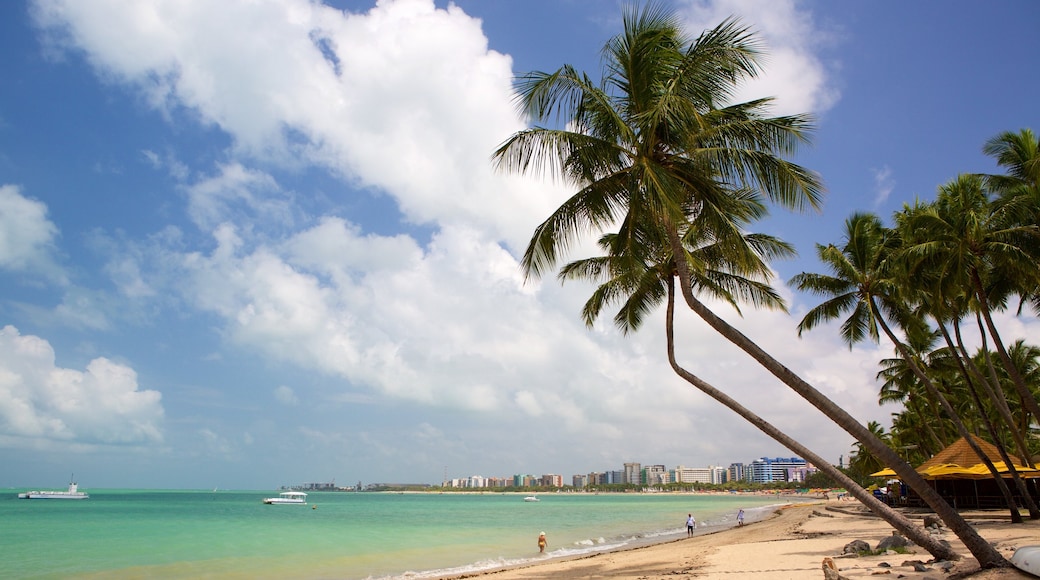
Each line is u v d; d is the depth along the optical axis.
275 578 23.77
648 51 13.48
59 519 61.06
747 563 18.59
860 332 29.55
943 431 51.09
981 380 27.05
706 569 17.88
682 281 13.59
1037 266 21.11
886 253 27.00
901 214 27.69
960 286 23.22
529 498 198.62
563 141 13.48
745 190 17.42
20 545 35.91
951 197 24.62
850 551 18.08
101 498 157.88
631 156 13.85
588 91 13.46
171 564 28.05
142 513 75.00
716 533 40.53
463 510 99.62
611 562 23.34
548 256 14.31
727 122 13.84
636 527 54.97
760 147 13.63
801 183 12.83
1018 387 21.72
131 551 33.12
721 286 19.14
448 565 27.39
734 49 12.91
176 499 158.50
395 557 30.89
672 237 13.90
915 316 29.59
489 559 29.55
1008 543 18.02
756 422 15.30
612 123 14.16
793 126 13.39
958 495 43.06
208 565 27.72
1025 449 32.88
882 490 59.38
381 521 64.00
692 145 13.03
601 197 14.07
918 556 16.27
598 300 19.64
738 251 13.28
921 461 65.62
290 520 64.25
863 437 12.65
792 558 18.94
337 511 92.00
